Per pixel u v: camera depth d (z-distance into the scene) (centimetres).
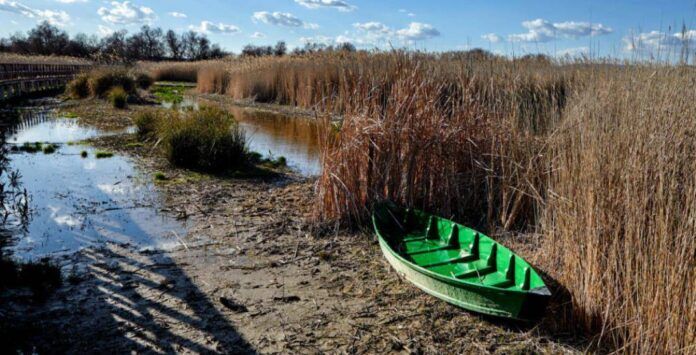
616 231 397
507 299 400
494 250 509
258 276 528
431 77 737
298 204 772
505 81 811
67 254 573
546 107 738
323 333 422
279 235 646
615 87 532
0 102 2138
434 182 704
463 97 732
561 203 473
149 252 583
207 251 590
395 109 701
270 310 457
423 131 689
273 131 1595
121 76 2436
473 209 707
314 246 611
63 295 473
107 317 437
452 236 567
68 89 2583
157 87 3325
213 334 416
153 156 1107
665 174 398
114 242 612
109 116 1788
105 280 508
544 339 409
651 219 381
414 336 417
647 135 423
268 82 2398
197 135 1009
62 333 408
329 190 680
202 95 2775
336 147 704
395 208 645
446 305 465
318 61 2216
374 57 1484
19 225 664
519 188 666
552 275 485
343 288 503
